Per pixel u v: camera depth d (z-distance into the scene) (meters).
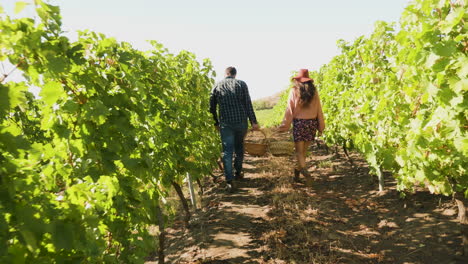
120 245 2.07
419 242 3.05
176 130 3.64
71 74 1.77
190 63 5.57
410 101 3.01
